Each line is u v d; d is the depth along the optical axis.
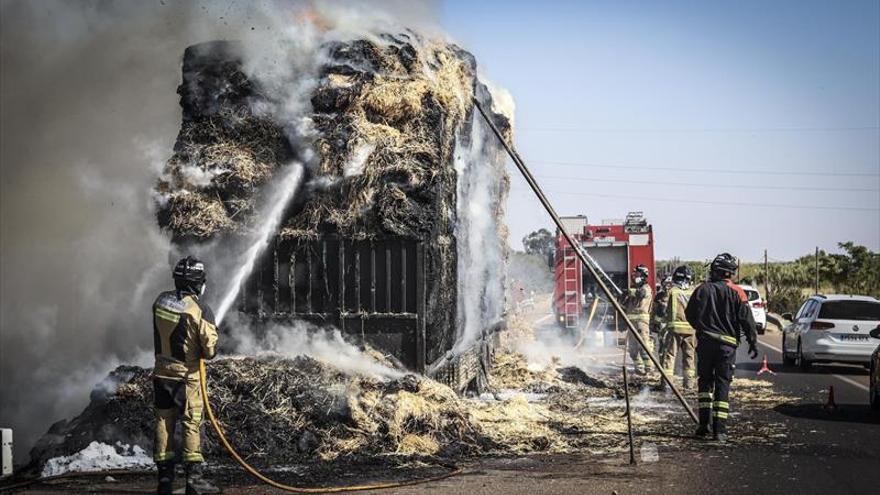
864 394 15.94
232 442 9.63
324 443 9.84
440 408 10.59
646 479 8.98
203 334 7.96
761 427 12.18
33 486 8.49
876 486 8.75
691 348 15.86
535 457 10.06
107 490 8.33
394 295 11.72
